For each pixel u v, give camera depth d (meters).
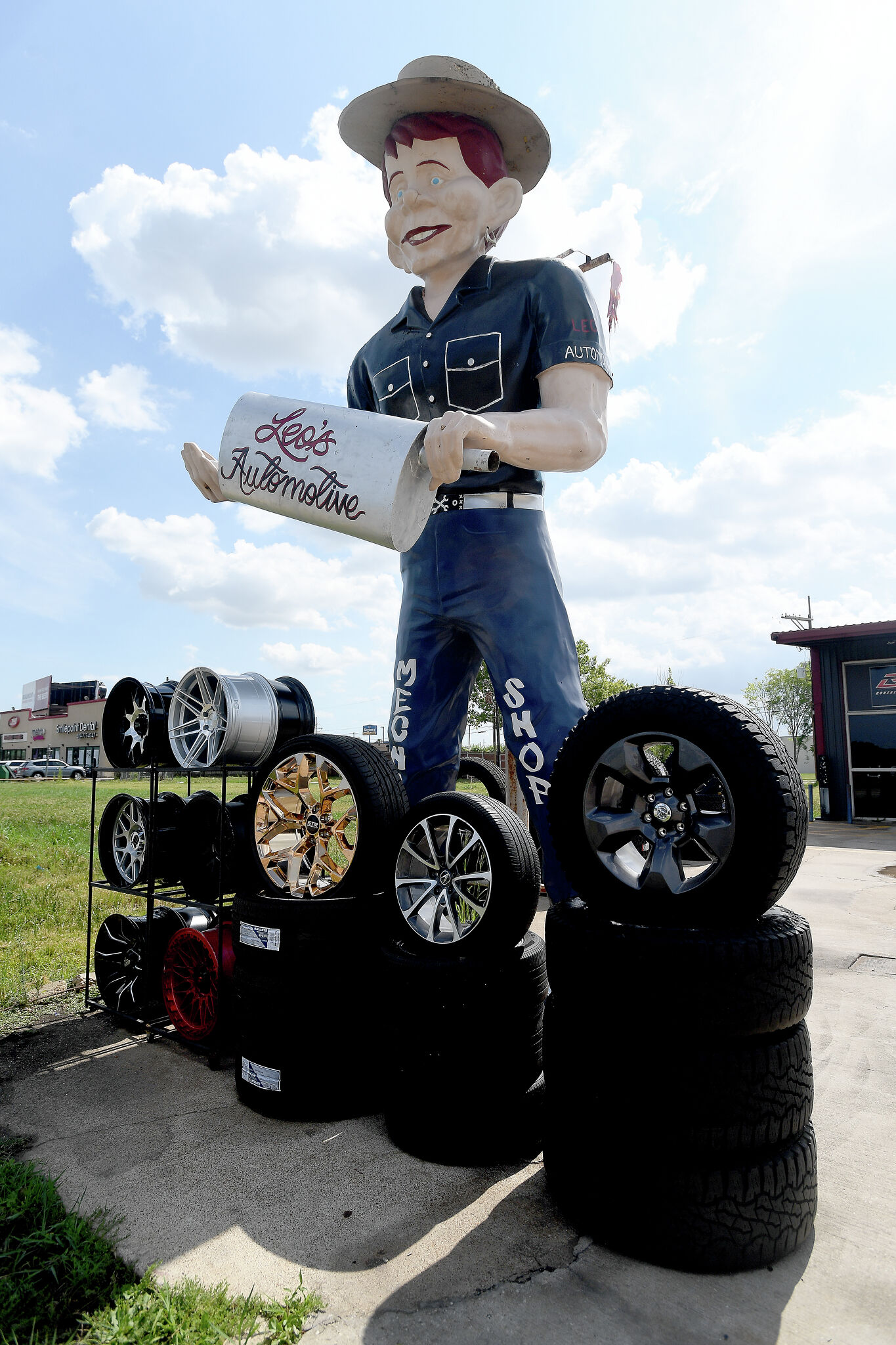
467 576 3.27
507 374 3.26
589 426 3.05
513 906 2.48
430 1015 2.48
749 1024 1.92
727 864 2.02
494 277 3.30
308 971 2.77
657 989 1.95
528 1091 2.54
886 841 11.79
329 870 3.15
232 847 3.47
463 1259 1.97
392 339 3.54
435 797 2.68
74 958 5.07
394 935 2.82
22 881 7.89
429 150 3.33
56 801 21.64
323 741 3.03
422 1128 2.48
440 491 3.36
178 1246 2.03
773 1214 1.92
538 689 3.18
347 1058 2.79
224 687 3.57
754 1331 1.71
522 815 7.52
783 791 1.97
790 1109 1.97
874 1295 1.83
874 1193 2.30
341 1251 2.00
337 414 2.89
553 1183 2.16
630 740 2.20
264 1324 1.73
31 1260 1.94
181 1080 3.20
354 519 2.69
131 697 4.16
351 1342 1.68
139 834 4.20
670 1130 1.93
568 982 2.12
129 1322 1.71
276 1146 2.60
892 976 4.46
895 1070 3.19
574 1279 1.89
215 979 3.32
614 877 2.22
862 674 15.12
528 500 3.33
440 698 3.49
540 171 3.76
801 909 6.46
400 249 3.54
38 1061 3.41
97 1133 2.71
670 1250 1.91
